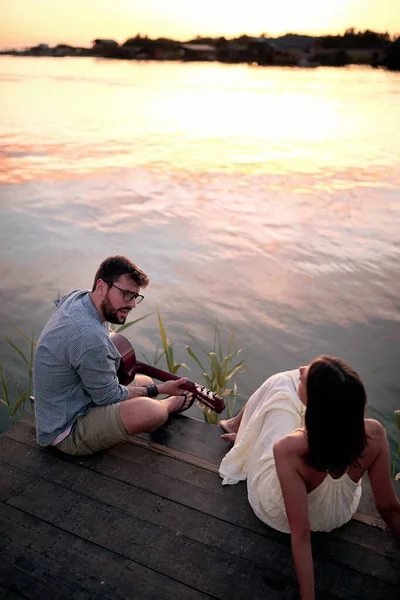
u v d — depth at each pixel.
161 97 38.19
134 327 6.38
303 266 8.13
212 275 7.80
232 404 4.86
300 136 21.30
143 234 9.48
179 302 6.99
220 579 2.27
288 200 11.77
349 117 27.73
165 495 2.70
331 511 2.35
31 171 14.12
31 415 3.33
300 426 2.43
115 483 2.77
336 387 1.88
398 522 2.25
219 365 4.32
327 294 7.20
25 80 53.19
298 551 2.04
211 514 2.58
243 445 2.65
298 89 47.28
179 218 10.41
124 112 28.91
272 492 2.38
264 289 7.34
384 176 14.21
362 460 2.17
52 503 2.64
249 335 6.22
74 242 9.00
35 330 6.16
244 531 2.49
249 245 9.01
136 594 2.20
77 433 2.90
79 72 71.44
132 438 3.09
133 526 2.52
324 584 2.25
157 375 3.50
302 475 2.13
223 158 16.58
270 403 2.46
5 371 5.42
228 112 29.73
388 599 2.20
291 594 2.20
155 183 13.20
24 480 2.79
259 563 2.34
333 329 6.32
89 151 17.28
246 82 56.78
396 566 2.34
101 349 2.79
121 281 2.77
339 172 14.67
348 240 9.25
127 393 3.02
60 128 22.34
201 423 3.26
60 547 2.41
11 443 3.06
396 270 7.97
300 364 5.67
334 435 1.91
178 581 2.26
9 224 9.82
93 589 2.22
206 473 2.83
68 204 11.17
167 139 20.25
